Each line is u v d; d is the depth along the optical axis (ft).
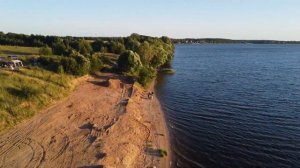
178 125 156.15
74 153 110.22
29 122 136.56
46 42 403.34
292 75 325.21
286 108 187.52
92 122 142.41
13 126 130.31
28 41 405.39
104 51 380.37
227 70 369.50
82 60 228.43
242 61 501.56
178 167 112.16
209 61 495.41
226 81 285.23
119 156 111.04
